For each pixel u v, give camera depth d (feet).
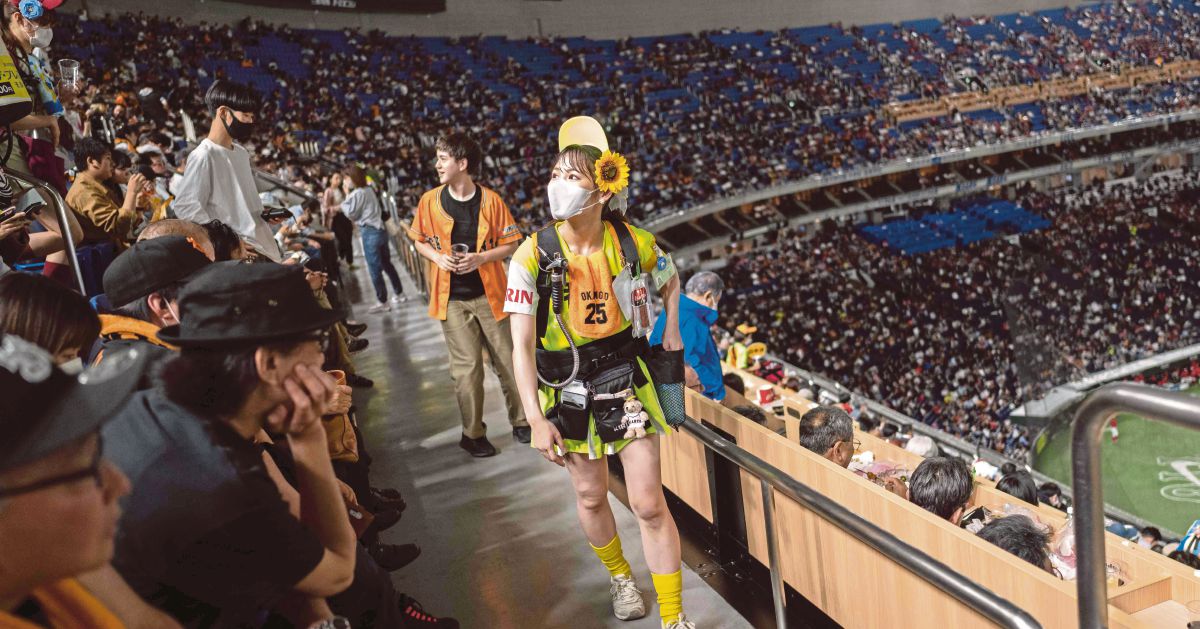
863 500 8.31
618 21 129.59
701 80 123.44
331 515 4.75
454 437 15.16
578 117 8.23
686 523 11.43
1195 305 72.43
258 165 42.14
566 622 9.17
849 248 106.93
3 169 8.97
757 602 9.60
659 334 12.41
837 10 142.61
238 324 4.31
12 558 2.92
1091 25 152.15
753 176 107.96
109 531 3.17
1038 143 120.26
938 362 82.94
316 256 18.90
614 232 8.01
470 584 10.08
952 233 110.52
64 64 15.10
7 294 4.99
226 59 90.12
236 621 4.56
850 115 123.85
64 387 2.97
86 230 11.17
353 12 110.01
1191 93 136.46
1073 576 7.91
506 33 121.90
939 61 138.31
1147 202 117.29
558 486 12.73
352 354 22.11
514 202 93.35
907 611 7.82
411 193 82.69
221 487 4.18
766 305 94.02
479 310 13.91
